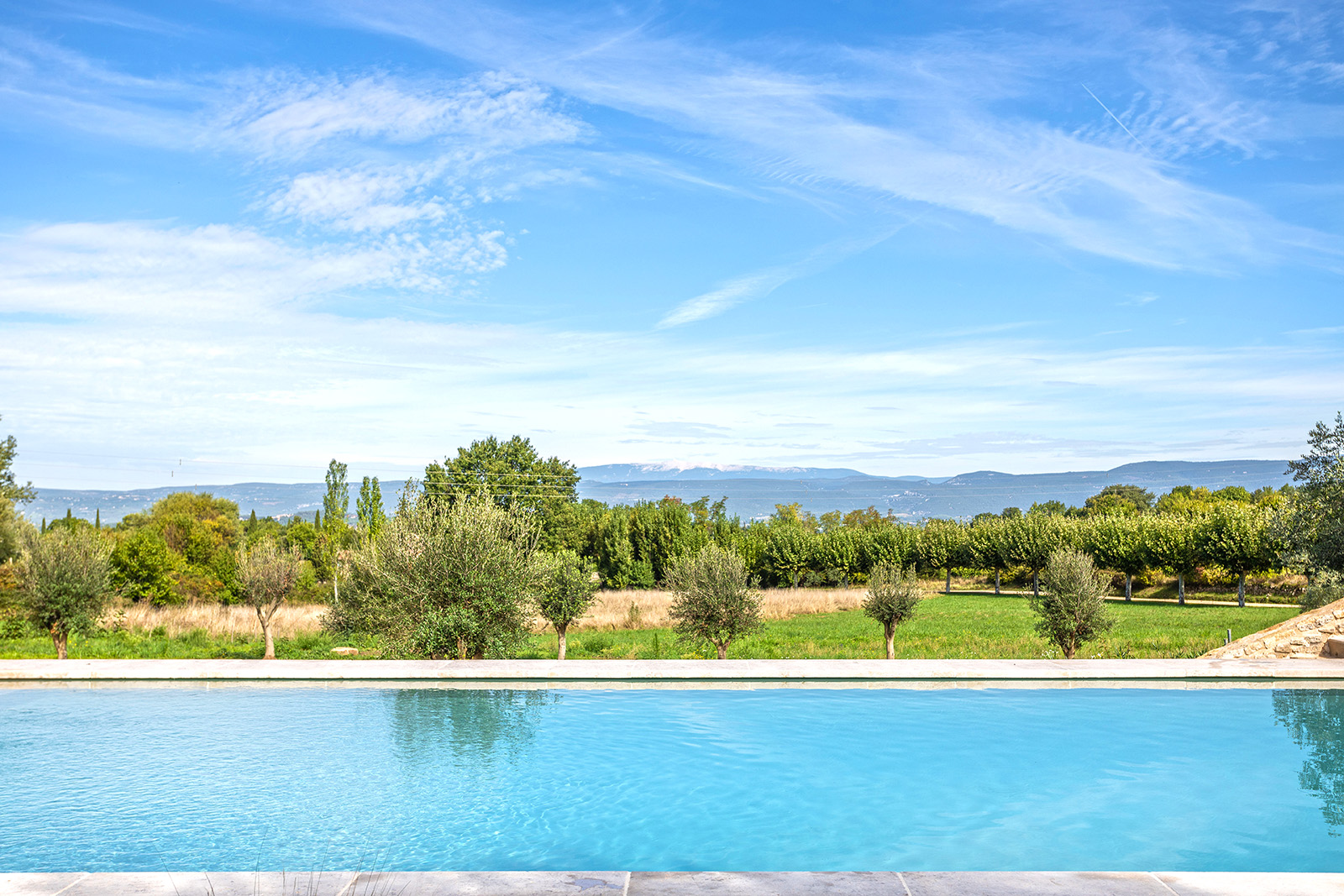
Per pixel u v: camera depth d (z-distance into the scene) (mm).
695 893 4840
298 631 24422
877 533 66000
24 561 17531
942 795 8484
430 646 15141
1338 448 23656
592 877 5102
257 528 83125
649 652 20359
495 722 11227
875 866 6703
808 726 10977
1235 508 45750
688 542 56906
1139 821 7691
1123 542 51000
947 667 13672
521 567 15969
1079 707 11797
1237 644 15469
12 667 13555
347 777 9000
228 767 9320
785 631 29391
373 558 17438
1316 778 8945
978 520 70375
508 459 65188
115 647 19562
